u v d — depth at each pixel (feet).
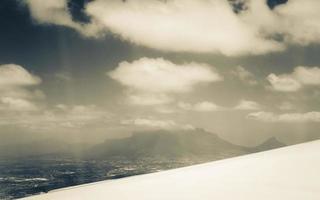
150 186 35.22
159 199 28.37
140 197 30.35
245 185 28.73
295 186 25.85
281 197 23.27
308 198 22.25
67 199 35.42
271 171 32.99
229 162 44.16
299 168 32.07
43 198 39.01
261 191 25.70
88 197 34.65
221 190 28.22
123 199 30.76
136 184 37.96
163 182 36.55
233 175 34.30
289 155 40.22
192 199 26.61
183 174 40.19
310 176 28.37
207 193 27.89
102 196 33.86
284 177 29.50
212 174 36.88
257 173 33.24
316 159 34.68
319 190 23.90
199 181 33.94
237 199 24.45
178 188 31.78
